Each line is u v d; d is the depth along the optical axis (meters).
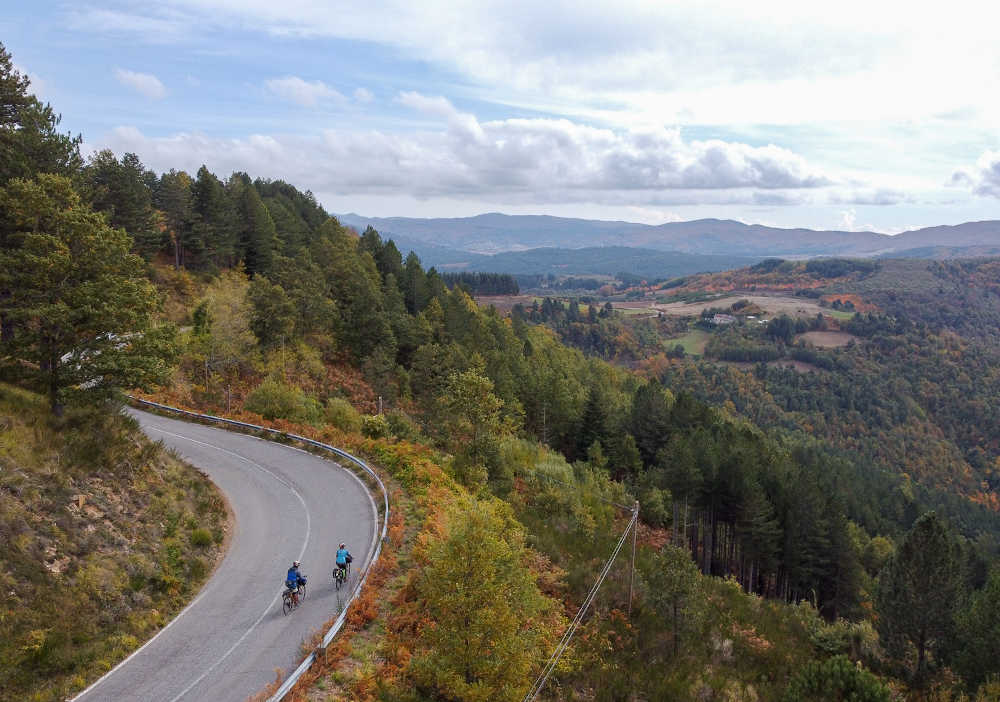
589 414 73.38
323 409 48.31
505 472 41.03
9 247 26.62
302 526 26.39
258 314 56.59
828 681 25.64
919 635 34.03
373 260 98.50
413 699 15.91
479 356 69.94
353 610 18.95
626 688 23.17
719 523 64.44
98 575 18.62
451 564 16.50
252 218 83.06
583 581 29.98
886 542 78.06
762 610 39.47
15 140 31.47
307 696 15.12
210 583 21.56
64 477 21.16
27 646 15.33
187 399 45.41
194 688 15.64
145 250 64.38
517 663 16.67
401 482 32.12
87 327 25.31
